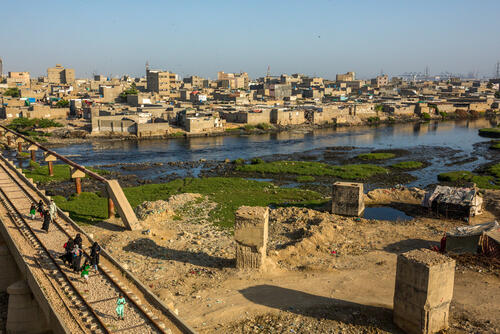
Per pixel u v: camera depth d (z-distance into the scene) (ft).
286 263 93.97
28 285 81.41
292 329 65.26
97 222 124.88
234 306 71.77
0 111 433.07
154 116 417.28
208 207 149.28
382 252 100.27
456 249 98.68
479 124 499.92
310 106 517.14
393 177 219.20
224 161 270.05
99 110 413.39
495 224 102.42
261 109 456.45
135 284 69.62
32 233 93.76
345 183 139.85
